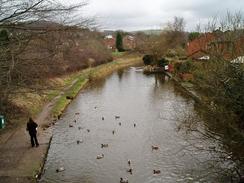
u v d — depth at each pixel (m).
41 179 20.84
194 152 24.62
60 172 21.89
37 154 23.61
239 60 18.02
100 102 45.47
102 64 94.94
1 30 18.05
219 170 20.89
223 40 20.42
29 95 37.44
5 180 19.53
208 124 18.78
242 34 20.12
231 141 17.08
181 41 101.38
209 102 18.55
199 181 20.27
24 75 19.38
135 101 45.53
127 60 114.81
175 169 22.09
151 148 26.27
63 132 30.97
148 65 88.75
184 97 46.91
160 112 38.28
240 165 18.50
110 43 151.50
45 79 23.17
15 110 32.41
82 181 20.61
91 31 19.62
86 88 58.25
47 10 17.25
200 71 19.77
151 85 60.28
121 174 21.59
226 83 17.11
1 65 17.81
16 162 22.16
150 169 22.27
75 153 25.41
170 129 31.12
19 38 17.84
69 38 21.42
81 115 37.84
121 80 68.81
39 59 19.52
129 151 25.73
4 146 25.19
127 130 31.52
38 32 18.02
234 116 17.08
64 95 47.22
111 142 28.00
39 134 28.61
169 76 69.94
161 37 101.81
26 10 17.00
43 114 35.81
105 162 23.61
